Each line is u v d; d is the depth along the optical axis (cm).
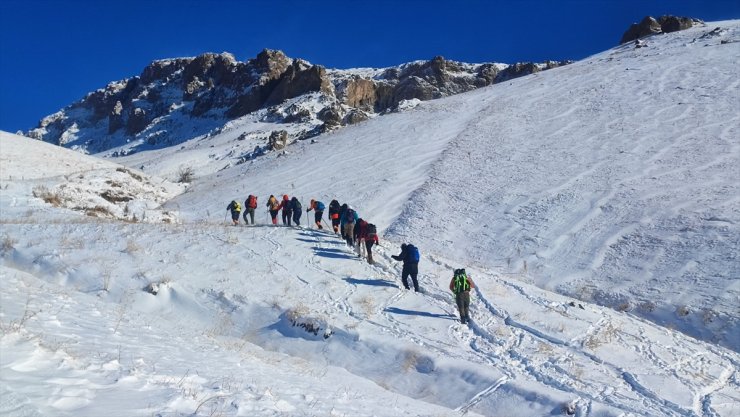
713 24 8925
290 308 1364
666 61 5984
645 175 3209
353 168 4675
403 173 4288
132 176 4803
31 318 788
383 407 791
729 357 1373
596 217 2819
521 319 1432
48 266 1548
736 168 3023
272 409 581
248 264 1662
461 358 1155
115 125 18650
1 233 1814
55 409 433
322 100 12788
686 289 1967
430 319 1381
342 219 2011
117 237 1830
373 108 14200
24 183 3344
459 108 6219
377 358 1182
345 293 1511
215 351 979
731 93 4381
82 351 659
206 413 512
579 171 3519
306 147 6284
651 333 1480
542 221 2908
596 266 2334
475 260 2631
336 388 884
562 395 991
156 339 930
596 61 7419
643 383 1098
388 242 2222
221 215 3912
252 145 8812
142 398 517
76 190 3359
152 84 19675
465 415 912
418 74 15562
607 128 4256
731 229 2317
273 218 2494
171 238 1866
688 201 2723
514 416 964
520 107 5531
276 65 15675
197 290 1465
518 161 3978
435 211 3366
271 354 1168
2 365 507
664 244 2359
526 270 2433
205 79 18188
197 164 8094
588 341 1303
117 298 1403
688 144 3550
